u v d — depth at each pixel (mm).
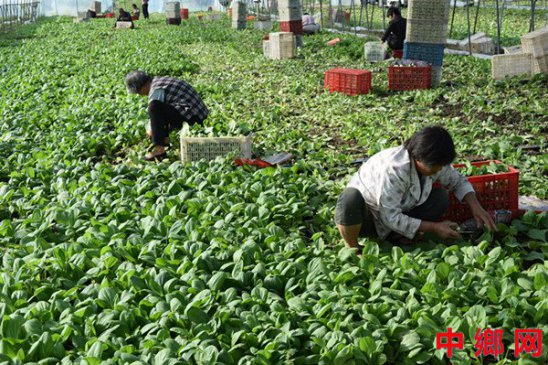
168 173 7613
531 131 9539
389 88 13531
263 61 19438
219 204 6484
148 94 9047
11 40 32875
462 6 41906
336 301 4605
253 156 8766
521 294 4496
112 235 5906
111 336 4285
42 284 5074
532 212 5852
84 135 9859
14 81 16422
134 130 10016
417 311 4344
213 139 8141
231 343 4152
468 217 5988
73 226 6219
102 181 7332
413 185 5238
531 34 13594
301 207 6484
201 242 5559
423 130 4996
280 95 13445
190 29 34094
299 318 4449
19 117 11383
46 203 7062
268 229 5918
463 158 8383
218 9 67000
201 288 4824
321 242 5621
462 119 10680
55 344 4195
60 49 25078
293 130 9797
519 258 5246
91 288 4945
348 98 12719
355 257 5254
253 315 4402
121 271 5133
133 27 39094
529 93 12125
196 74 17547
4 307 4629
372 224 5555
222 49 23797
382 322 4402
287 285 4855
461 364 3906
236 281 4949
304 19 29125
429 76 13367
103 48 24719
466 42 20172
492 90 12625
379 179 5266
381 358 3979
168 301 4652
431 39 13664
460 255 5188
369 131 9906
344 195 5332
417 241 5664
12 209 6973
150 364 3965
